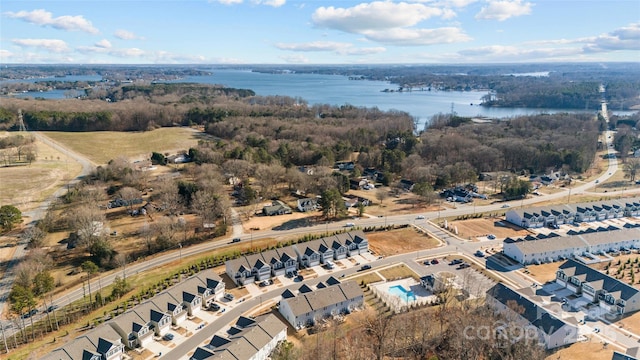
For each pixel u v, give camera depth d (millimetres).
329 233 141000
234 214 160125
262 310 100625
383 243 137875
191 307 97812
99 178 191125
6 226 139250
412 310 99438
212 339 84375
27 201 168750
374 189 199750
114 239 136750
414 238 141750
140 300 102438
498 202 179875
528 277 115438
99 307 99750
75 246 131250
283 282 113938
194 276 104125
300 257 124000
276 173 188625
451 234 145250
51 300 103125
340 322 95188
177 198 161750
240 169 195375
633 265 121250
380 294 107375
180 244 131875
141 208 160750
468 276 109750
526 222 151750
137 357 83750
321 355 81625
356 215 162500
